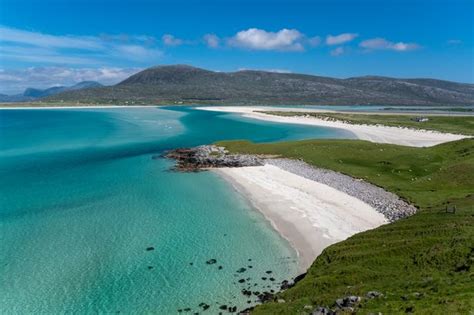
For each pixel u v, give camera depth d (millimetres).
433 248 32594
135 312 29438
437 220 39406
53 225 45500
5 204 53062
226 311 29500
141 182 65938
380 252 34094
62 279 33656
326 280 30500
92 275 34375
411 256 32750
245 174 70438
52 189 60969
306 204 52812
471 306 21234
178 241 41594
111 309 29719
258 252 39219
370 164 72562
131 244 40656
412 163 70375
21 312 29125
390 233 38312
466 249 30812
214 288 32688
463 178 57531
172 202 54812
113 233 43406
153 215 49344
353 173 66438
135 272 35062
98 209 51406
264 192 59000
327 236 42500
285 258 38031
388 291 26766
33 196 56969
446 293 24094
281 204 53250
